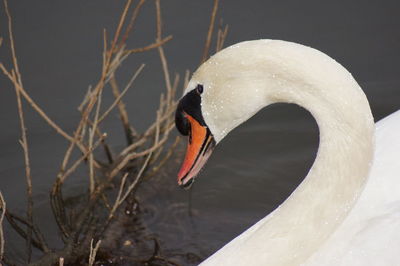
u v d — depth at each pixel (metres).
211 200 10.59
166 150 11.48
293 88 6.26
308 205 6.73
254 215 10.30
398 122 8.12
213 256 7.46
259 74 6.52
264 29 12.73
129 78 12.20
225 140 11.65
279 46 6.34
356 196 6.49
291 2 13.40
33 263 9.27
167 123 10.88
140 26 12.83
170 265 9.44
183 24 12.89
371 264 7.06
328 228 6.71
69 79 12.06
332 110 6.11
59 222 9.79
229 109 6.83
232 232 10.00
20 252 9.66
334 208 6.59
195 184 10.90
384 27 12.93
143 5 13.28
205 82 6.93
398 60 12.45
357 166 6.30
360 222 7.34
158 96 11.90
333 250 7.23
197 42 12.57
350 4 13.40
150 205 10.52
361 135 6.15
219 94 6.84
